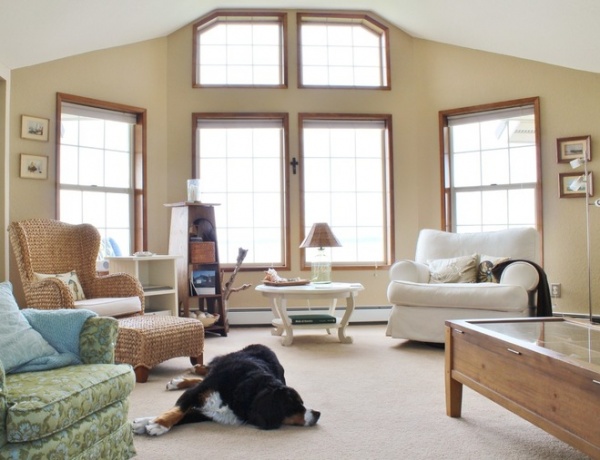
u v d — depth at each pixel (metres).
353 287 4.36
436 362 3.64
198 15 5.43
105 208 5.10
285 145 5.50
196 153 5.44
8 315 1.97
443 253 4.82
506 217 5.39
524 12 4.39
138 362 3.13
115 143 5.21
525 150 5.32
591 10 3.97
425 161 5.59
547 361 1.71
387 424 2.36
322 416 2.48
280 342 4.47
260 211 5.57
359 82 5.68
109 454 1.80
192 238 4.93
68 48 4.60
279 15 5.56
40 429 1.49
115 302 3.61
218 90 5.48
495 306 3.90
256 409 2.31
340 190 5.64
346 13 5.60
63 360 1.96
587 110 5.02
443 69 5.57
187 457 1.99
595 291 4.95
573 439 1.58
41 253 3.96
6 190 4.25
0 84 4.27
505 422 2.38
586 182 4.69
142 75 5.28
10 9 3.55
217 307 4.96
